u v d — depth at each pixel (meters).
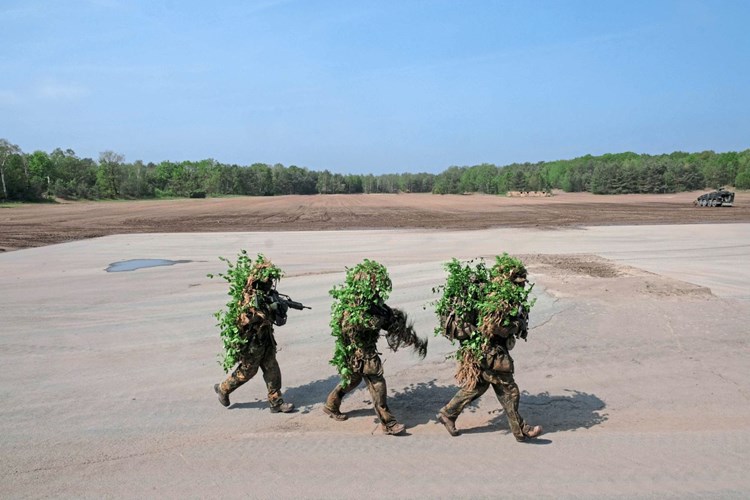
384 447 5.04
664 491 4.20
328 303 11.67
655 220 41.06
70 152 130.88
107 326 9.97
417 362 7.64
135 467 4.69
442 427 5.50
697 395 6.27
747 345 8.03
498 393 5.14
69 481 4.45
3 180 86.44
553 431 5.38
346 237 29.83
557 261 16.70
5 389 6.70
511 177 130.62
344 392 5.64
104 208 70.31
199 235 31.58
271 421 5.71
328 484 4.35
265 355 5.86
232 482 4.40
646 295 10.84
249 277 5.72
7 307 11.66
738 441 5.08
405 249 23.38
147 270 17.30
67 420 5.74
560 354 7.77
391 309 5.45
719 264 17.56
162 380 7.04
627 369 7.17
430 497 4.14
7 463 4.77
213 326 9.89
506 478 4.42
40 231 34.75
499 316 4.91
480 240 27.14
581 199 94.81
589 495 4.14
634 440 5.13
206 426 5.59
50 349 8.50
